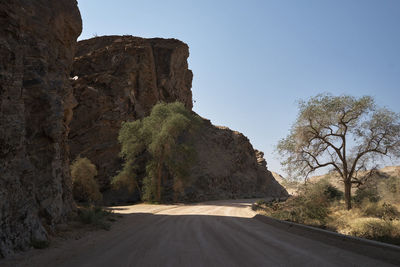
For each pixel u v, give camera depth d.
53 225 11.44
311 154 25.62
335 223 17.66
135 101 52.75
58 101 13.61
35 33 12.99
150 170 41.47
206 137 72.31
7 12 8.77
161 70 67.25
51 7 14.77
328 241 8.18
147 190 40.91
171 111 42.91
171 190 50.19
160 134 39.34
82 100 47.34
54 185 12.57
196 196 51.75
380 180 26.30
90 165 37.28
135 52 55.12
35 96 12.27
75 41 18.28
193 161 42.88
